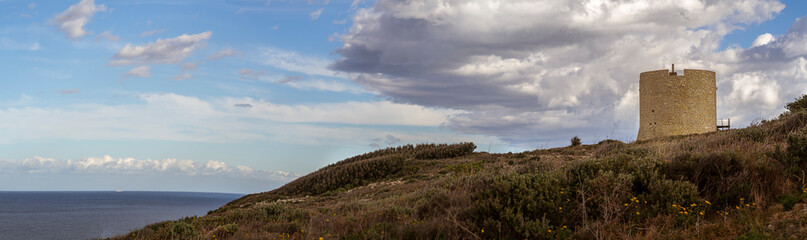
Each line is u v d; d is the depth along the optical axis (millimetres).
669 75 45688
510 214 8633
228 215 16062
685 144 18203
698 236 7332
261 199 34562
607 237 7816
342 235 10648
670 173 10523
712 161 10055
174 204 195375
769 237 6730
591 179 10125
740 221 7555
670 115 45312
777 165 9820
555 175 10867
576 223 8789
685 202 8836
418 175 31562
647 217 8484
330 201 26031
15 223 83062
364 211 13891
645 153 16094
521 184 9531
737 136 17703
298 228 12117
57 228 70375
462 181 14180
